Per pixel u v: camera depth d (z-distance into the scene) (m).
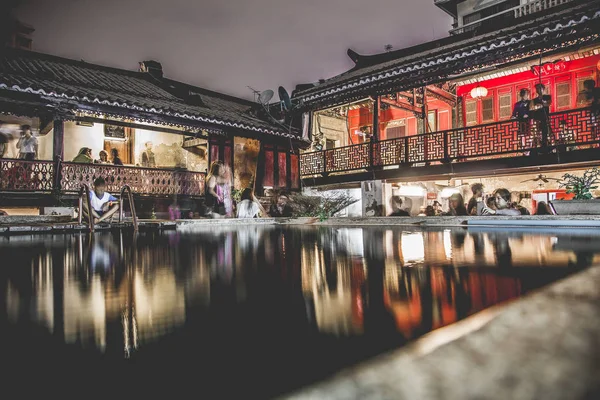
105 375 0.69
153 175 13.48
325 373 0.67
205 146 18.36
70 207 11.59
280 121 17.78
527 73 14.77
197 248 3.86
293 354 0.78
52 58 15.95
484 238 4.77
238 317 1.11
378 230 7.49
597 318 0.67
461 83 16.31
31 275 2.04
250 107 20.66
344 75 19.02
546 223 7.51
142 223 8.84
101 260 2.80
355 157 15.33
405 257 2.79
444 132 12.80
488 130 11.98
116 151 17.14
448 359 0.52
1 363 0.76
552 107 14.23
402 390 0.43
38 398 0.60
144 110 12.59
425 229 7.55
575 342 0.55
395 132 18.50
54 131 11.45
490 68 12.42
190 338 0.92
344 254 3.09
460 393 0.41
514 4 17.52
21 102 10.73
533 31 10.38
